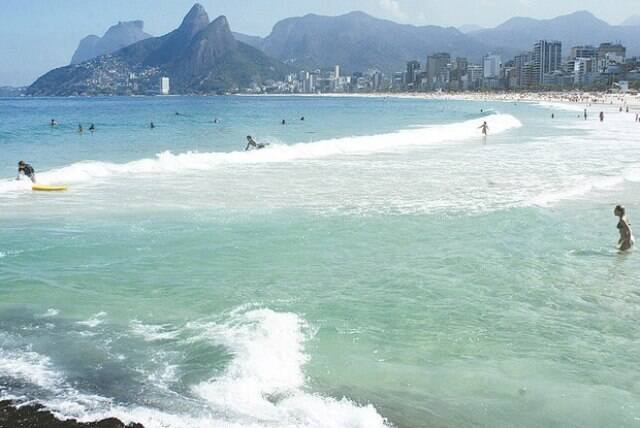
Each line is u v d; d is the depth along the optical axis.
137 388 6.74
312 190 20.06
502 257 12.36
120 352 7.70
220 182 21.59
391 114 90.44
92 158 28.38
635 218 16.12
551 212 16.83
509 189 20.48
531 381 7.16
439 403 6.61
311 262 11.85
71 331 8.38
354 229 14.59
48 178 21.48
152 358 7.53
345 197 18.77
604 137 42.88
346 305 9.52
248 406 6.38
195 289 10.19
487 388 6.97
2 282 10.42
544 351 8.02
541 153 32.12
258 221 15.29
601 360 7.79
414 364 7.54
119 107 127.88
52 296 9.80
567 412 6.48
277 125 58.16
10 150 31.84
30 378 6.93
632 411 6.52
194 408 6.30
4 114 86.25
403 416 6.32
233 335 8.27
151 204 17.33
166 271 11.17
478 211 16.78
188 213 16.16
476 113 91.88
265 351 7.75
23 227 14.43
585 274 11.34
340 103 179.88
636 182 22.19
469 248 13.02
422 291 10.25
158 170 24.39
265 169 25.28
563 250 12.98
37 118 73.19
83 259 11.87
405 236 13.98
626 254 12.71
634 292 10.41
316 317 9.01
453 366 7.52
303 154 30.84
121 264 11.57
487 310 9.45
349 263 11.81
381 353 7.83
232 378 7.02
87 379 6.93
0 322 8.67
